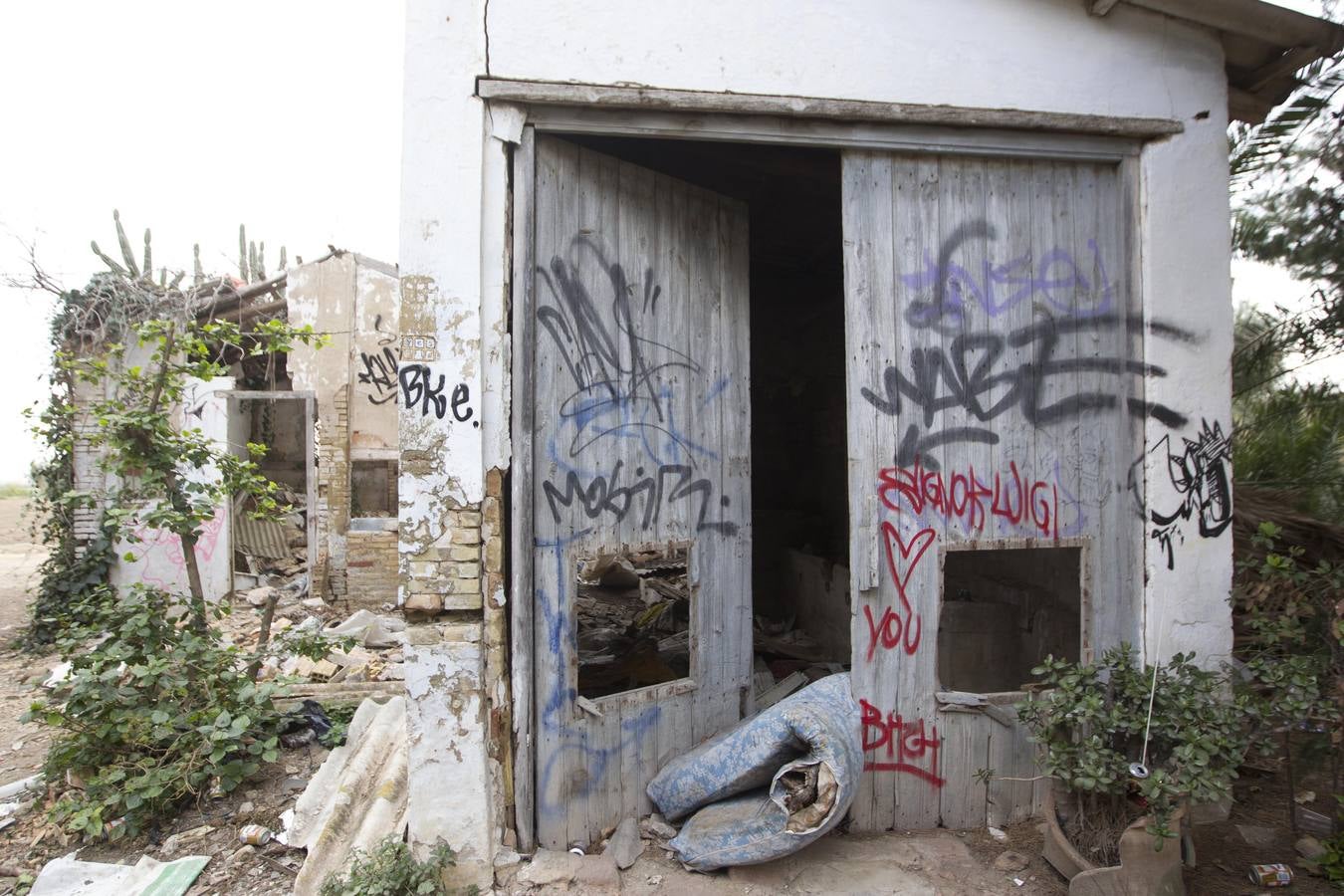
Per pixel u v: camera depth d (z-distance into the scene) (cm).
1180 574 364
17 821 374
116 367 803
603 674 458
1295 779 381
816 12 336
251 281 1237
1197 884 310
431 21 309
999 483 362
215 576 851
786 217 584
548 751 327
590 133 330
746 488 418
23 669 652
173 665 407
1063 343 369
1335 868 308
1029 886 312
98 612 414
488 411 314
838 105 336
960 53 347
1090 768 289
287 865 325
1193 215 368
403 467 308
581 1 318
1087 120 356
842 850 335
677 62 325
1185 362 366
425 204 308
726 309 410
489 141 315
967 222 362
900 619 355
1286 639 332
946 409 359
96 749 389
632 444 362
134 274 883
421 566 310
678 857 323
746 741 320
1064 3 355
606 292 353
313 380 917
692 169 479
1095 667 326
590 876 307
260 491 479
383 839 309
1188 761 280
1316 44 365
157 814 364
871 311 352
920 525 356
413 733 308
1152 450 363
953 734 360
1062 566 427
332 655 607
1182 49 365
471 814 308
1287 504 514
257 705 395
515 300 318
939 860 327
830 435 708
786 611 685
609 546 351
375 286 929
